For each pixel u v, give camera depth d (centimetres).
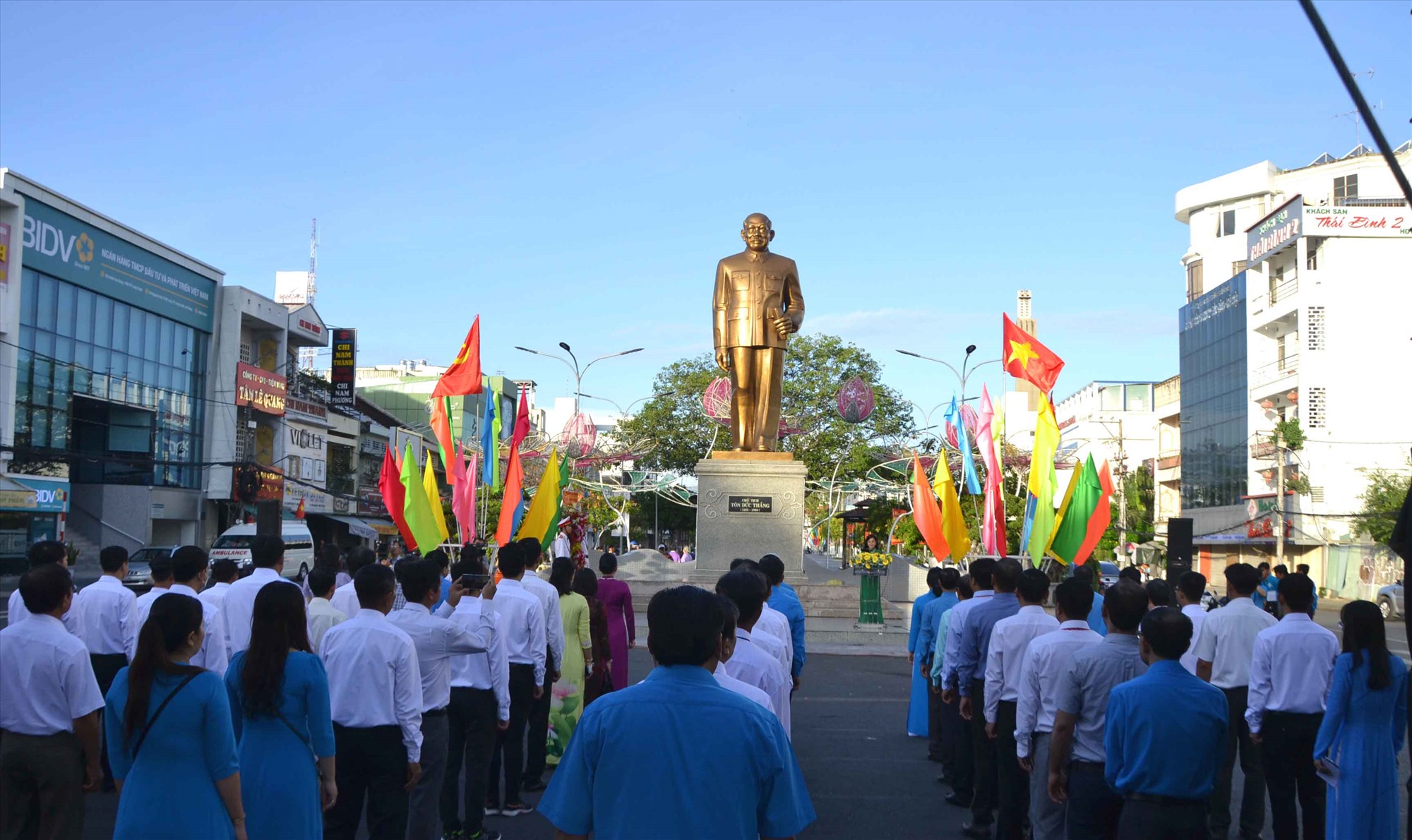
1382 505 3878
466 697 757
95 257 3519
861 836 805
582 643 991
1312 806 688
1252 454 4634
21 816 593
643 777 342
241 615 841
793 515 1920
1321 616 3388
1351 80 429
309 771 527
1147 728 511
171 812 459
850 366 4459
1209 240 5834
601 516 3831
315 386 4938
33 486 3266
